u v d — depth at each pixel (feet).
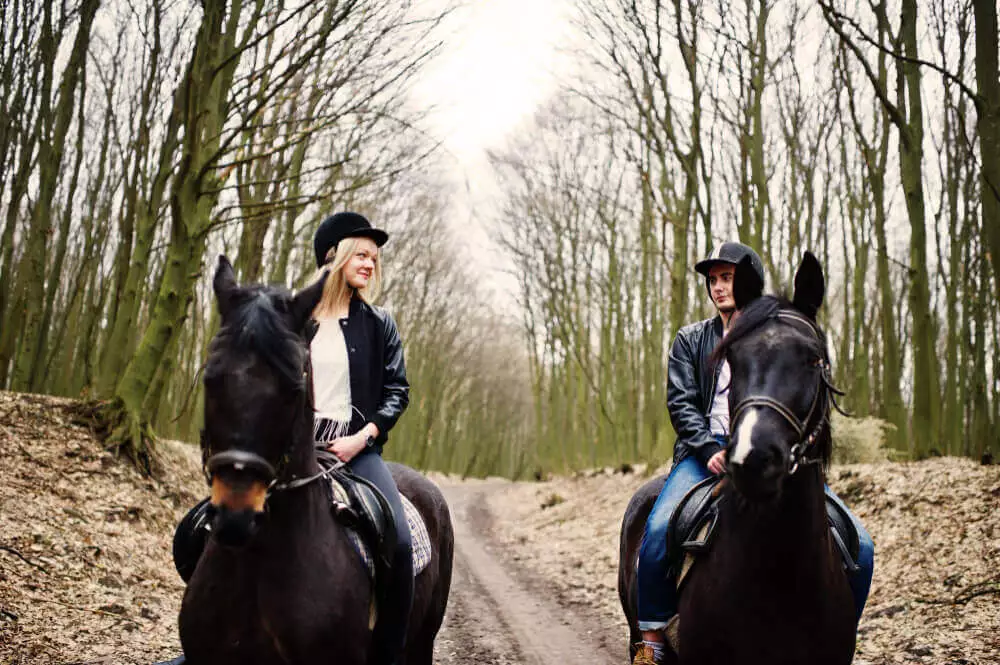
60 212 49.96
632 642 14.44
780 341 10.09
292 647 9.70
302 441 9.92
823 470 10.73
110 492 28.60
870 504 30.37
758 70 44.11
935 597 21.81
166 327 32.09
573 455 100.01
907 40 33.47
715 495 11.80
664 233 60.18
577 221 91.04
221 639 9.80
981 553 23.30
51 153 35.78
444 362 120.88
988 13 23.75
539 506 66.59
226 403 8.41
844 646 10.80
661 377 64.64
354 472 11.95
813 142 55.77
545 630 26.25
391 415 12.42
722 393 13.10
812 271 10.86
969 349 39.75
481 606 29.99
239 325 8.71
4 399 31.55
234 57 29.48
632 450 81.41
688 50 45.88
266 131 40.19
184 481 33.81
